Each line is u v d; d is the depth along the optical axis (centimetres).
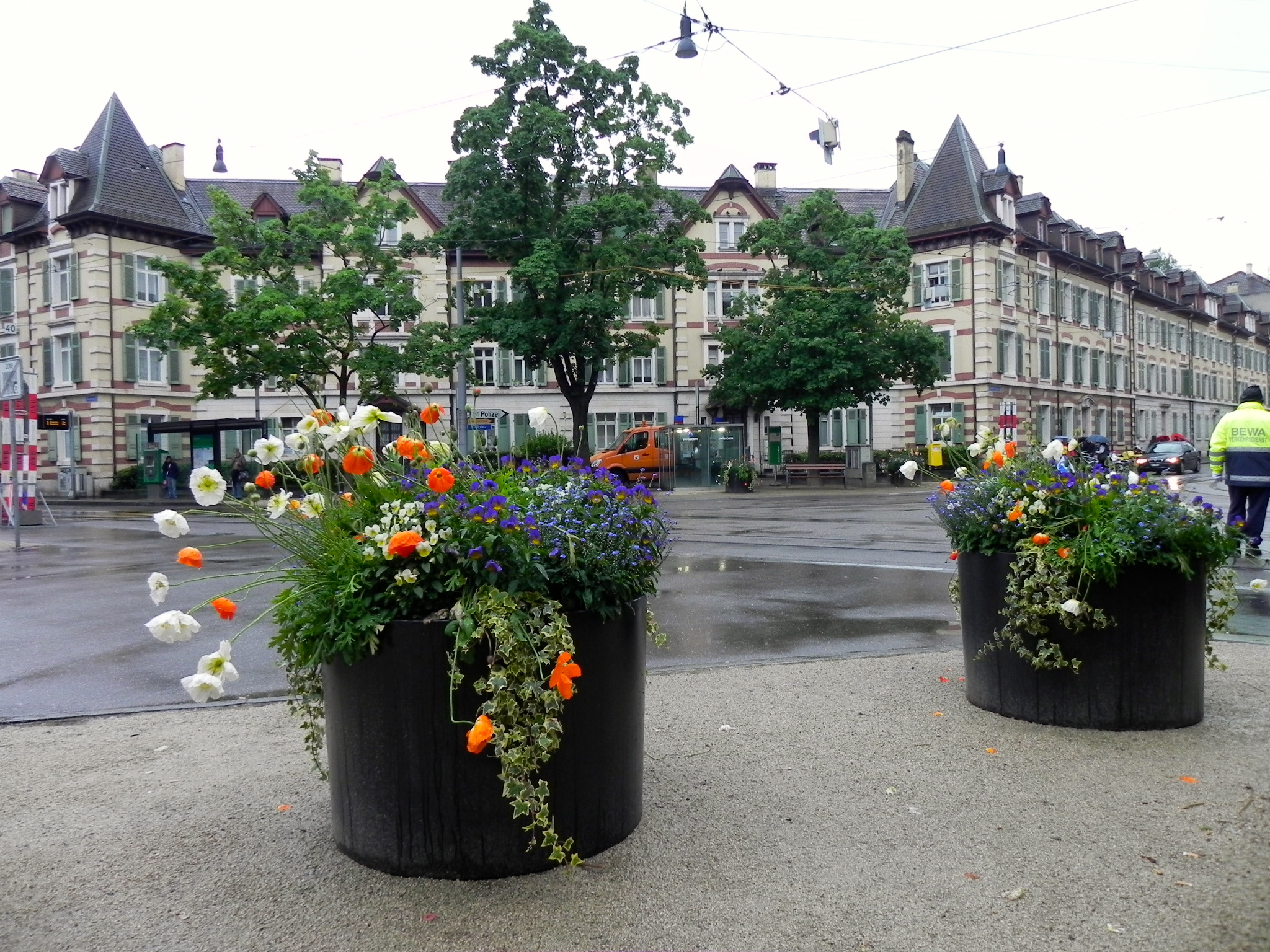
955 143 4756
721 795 426
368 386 3089
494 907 328
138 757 500
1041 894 330
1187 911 316
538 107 2905
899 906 324
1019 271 4888
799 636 778
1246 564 1067
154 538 1923
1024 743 488
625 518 377
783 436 4741
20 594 1138
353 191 3097
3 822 412
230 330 2909
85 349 4050
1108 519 499
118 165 4153
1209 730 503
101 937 313
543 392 4584
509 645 321
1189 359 7244
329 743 368
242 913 327
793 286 3612
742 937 307
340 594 343
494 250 3109
